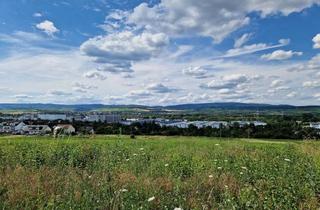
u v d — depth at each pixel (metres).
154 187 7.34
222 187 7.59
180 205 6.13
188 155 12.57
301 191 7.16
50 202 5.96
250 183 8.13
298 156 12.27
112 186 7.20
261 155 12.88
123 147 14.20
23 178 8.00
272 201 6.26
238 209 6.01
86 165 10.61
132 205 5.81
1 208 5.96
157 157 12.36
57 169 9.45
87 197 6.30
